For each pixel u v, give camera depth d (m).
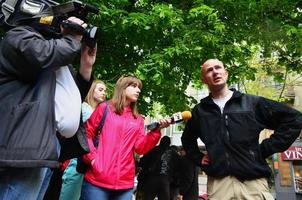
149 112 9.14
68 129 1.97
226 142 3.22
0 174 1.68
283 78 9.64
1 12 1.85
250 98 3.37
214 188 3.24
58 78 1.98
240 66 7.87
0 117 1.69
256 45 8.41
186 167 5.62
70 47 1.81
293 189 10.10
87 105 3.95
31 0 1.90
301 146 10.22
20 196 1.70
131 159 3.55
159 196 5.51
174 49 6.28
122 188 3.42
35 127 1.67
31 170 1.74
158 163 5.53
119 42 7.37
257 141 3.25
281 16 7.75
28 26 1.83
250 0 7.02
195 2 7.05
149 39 6.98
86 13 2.00
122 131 3.52
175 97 8.38
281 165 10.30
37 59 1.71
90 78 2.26
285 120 3.27
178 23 6.45
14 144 1.62
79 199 3.43
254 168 3.14
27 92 1.78
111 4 6.70
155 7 6.32
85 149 2.14
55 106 1.93
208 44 6.79
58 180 2.54
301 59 8.62
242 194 3.12
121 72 7.46
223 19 7.49
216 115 3.34
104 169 3.34
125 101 3.66
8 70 1.79
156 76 6.18
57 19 1.94
